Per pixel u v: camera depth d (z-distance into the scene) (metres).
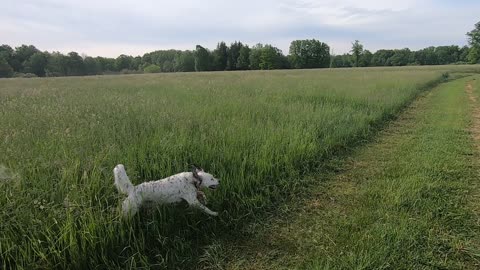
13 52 93.06
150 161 5.89
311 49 110.69
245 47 104.75
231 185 5.46
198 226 4.75
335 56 123.81
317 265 3.81
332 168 7.22
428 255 4.04
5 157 5.34
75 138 6.43
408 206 5.26
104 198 4.57
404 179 6.30
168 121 8.24
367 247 4.11
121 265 3.88
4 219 3.92
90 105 10.65
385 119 12.35
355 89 17.86
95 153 5.69
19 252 3.60
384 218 4.86
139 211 4.49
